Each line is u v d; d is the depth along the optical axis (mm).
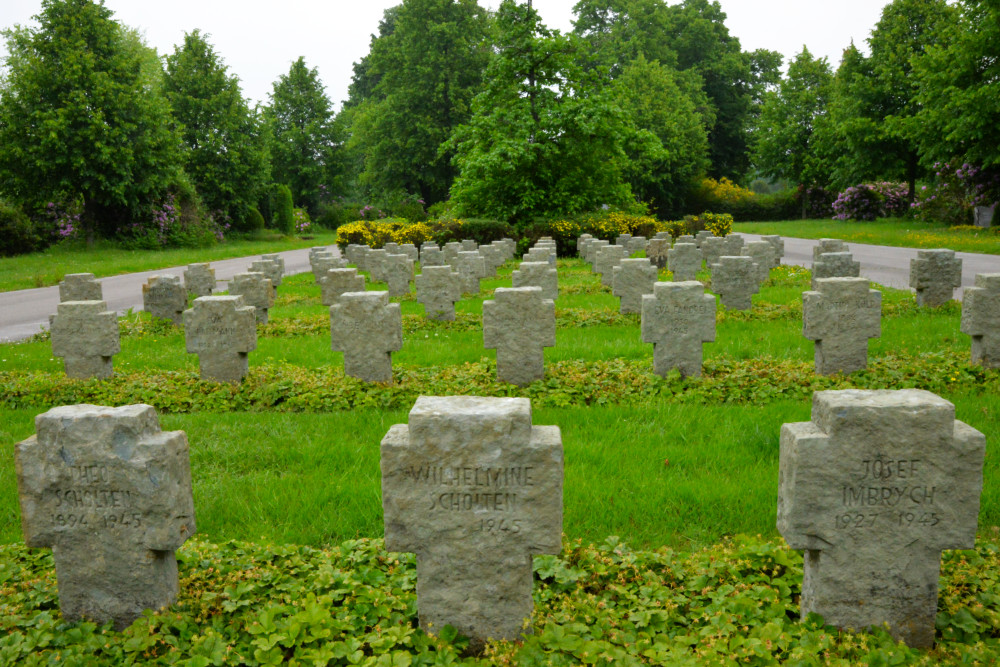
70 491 4984
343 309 11023
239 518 6680
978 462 4438
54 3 43781
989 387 9891
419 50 59438
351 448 8188
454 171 63344
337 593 5133
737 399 9914
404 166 61906
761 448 7988
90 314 11742
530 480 4562
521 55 37594
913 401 4480
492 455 4547
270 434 8805
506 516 4605
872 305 10578
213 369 11469
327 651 4453
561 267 29109
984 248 30000
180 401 10633
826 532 4559
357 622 4840
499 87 38125
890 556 4570
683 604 5102
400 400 10227
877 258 29016
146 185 45750
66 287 17406
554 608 5059
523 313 10711
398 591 5234
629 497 6793
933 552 4555
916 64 39938
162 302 17344
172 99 60219
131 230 48438
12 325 19172
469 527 4637
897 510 4523
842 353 10695
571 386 10500
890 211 59500
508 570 4668
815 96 66875
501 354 10875
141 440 4945
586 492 6863
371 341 11047
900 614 4629
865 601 4625
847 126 51750
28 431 9438
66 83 42875
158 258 40438
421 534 4660
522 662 4344
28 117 41938
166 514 4965
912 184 52781
